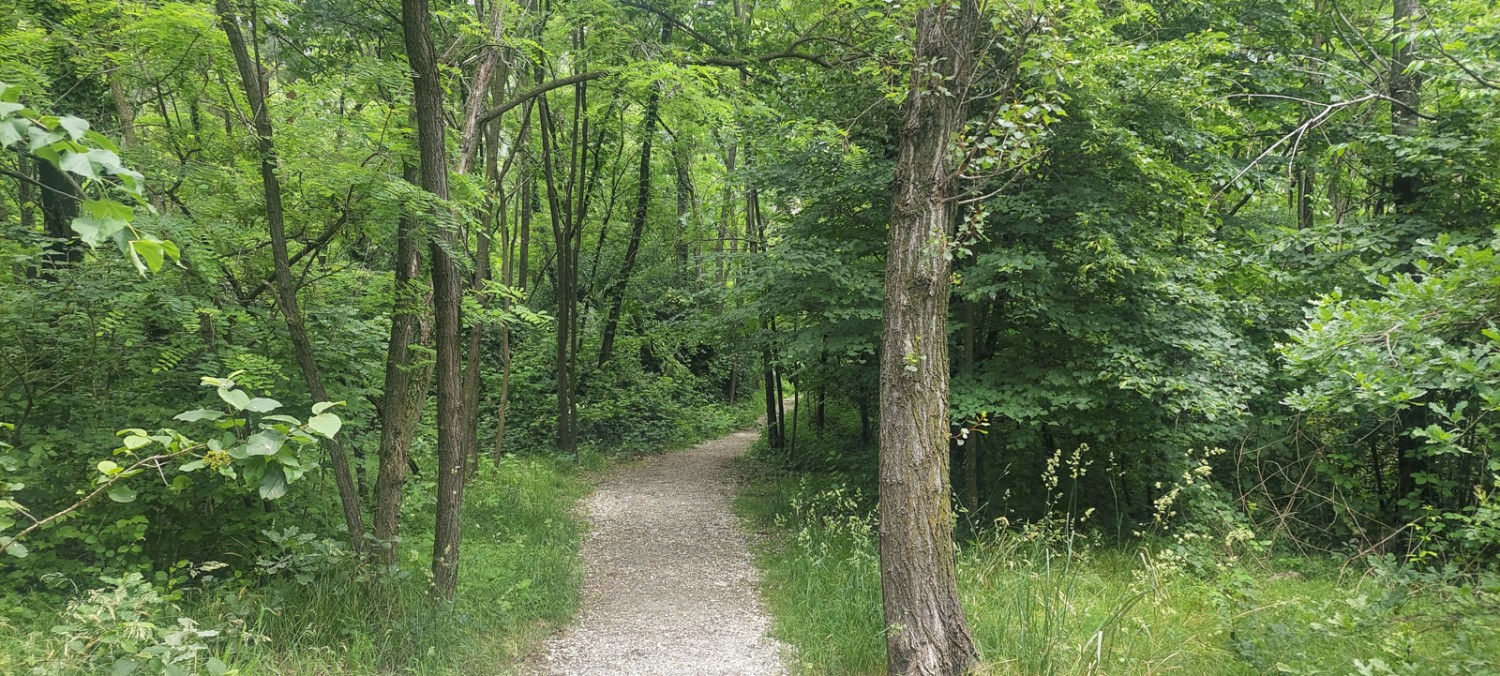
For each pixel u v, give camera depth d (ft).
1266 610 18.70
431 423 35.65
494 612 19.66
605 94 37.17
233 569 18.06
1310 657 16.25
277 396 19.66
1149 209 26.94
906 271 15.11
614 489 41.39
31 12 16.69
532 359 55.47
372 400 24.25
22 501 16.31
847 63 26.20
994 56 18.92
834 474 38.37
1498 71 18.69
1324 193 41.60
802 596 21.36
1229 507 26.30
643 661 17.97
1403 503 25.38
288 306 17.35
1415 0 25.62
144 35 16.38
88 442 17.06
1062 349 27.86
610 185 55.62
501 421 41.37
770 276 27.81
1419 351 13.46
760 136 30.50
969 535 27.48
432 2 26.05
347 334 21.79
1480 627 15.33
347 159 17.39
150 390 18.90
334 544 17.51
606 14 32.83
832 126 25.50
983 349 30.09
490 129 36.27
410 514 26.48
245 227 18.94
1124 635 17.84
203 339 19.17
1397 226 25.93
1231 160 29.09
